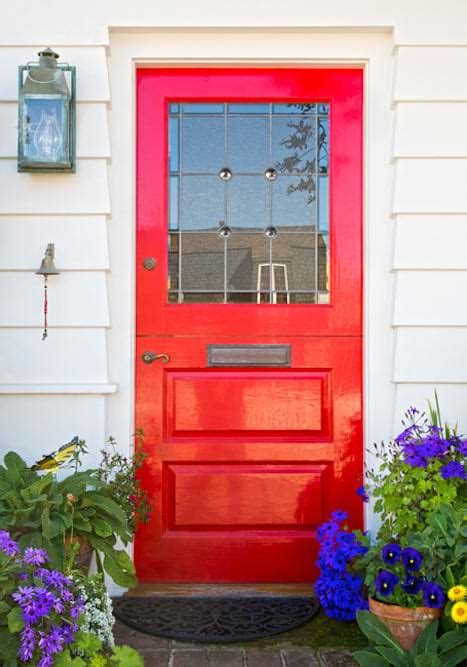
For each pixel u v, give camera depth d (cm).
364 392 343
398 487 291
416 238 335
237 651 281
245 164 350
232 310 347
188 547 344
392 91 337
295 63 344
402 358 334
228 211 350
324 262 348
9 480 289
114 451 335
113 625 283
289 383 347
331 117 347
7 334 332
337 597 300
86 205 332
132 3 333
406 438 300
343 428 345
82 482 288
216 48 341
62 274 333
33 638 215
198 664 270
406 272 335
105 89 332
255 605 321
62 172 330
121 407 338
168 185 350
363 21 333
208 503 344
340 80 347
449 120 335
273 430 346
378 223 341
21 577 229
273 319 347
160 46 341
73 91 327
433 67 334
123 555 294
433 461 292
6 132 332
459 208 334
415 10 333
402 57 334
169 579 343
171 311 346
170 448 344
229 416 346
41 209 332
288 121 350
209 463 346
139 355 345
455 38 334
